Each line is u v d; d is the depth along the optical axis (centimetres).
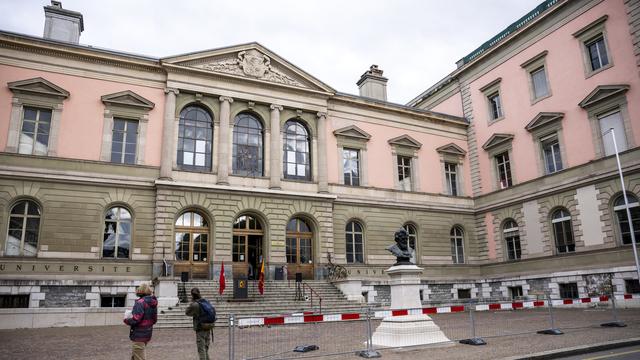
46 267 2428
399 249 1573
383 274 3297
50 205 2500
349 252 3269
